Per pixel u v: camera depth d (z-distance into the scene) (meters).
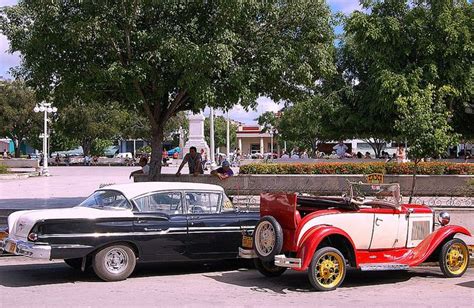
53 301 8.02
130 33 14.82
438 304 7.95
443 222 10.19
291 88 16.91
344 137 30.78
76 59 15.27
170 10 15.09
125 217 9.56
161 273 10.50
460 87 23.09
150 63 14.99
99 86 15.62
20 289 8.90
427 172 20.69
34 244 8.97
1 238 11.63
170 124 66.31
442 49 22.58
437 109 14.65
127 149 97.31
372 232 9.26
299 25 16.17
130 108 17.80
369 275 10.35
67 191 24.55
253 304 7.89
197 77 14.26
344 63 29.25
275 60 15.38
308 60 16.14
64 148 81.00
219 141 94.06
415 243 9.77
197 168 19.48
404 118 14.38
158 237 9.78
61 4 14.62
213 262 11.54
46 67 15.19
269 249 8.91
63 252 9.05
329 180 20.23
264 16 15.91
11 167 50.97
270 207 9.13
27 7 15.41
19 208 17.20
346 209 9.18
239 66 15.47
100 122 62.31
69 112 60.19
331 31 16.39
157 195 10.07
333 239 9.21
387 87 22.23
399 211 9.54
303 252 8.61
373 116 25.84
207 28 15.14
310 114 28.64
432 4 22.92
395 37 22.98
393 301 8.14
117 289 8.94
